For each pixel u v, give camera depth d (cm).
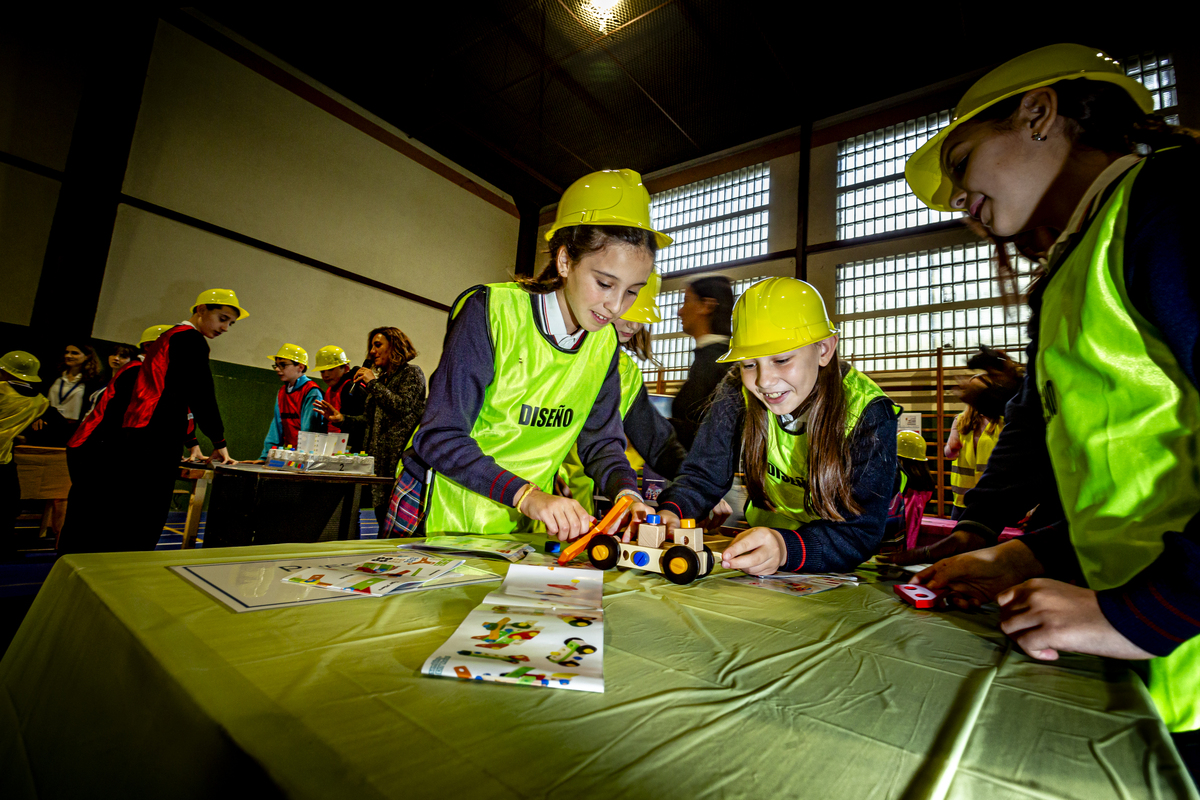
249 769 30
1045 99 74
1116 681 54
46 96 469
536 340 133
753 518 158
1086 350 68
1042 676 55
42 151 465
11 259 450
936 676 54
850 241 606
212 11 534
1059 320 74
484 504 138
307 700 38
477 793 29
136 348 480
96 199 472
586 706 41
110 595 59
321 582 72
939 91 572
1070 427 72
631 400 179
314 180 628
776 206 668
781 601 83
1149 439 63
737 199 705
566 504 106
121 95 481
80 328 465
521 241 867
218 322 269
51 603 70
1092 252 66
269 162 592
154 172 515
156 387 226
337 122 648
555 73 595
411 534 141
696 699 44
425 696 41
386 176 695
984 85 81
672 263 754
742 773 34
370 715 37
